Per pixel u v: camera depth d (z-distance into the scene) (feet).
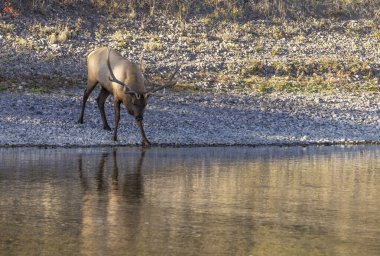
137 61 354.33
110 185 170.40
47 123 261.44
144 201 152.87
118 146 240.12
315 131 273.13
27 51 346.54
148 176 183.62
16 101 286.25
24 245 117.39
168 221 134.82
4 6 379.55
